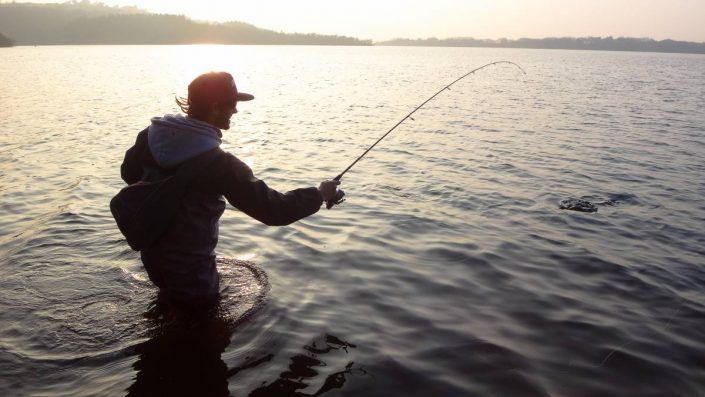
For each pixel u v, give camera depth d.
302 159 9.96
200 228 3.35
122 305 3.59
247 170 3.32
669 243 5.54
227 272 4.21
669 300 4.18
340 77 43.00
